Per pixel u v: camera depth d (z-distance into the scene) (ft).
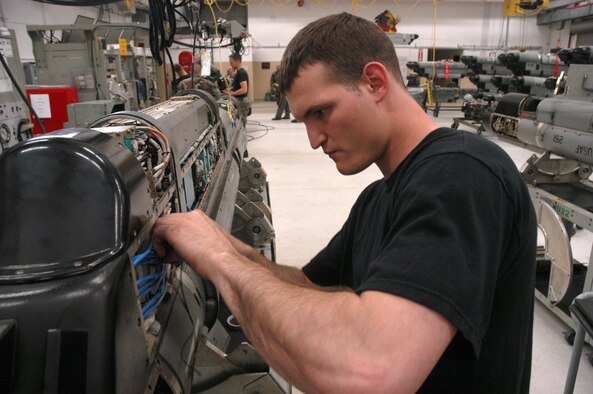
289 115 32.94
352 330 1.65
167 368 2.78
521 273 2.19
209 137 6.56
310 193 15.03
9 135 9.09
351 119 2.21
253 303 1.92
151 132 3.92
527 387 2.71
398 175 2.30
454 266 1.71
